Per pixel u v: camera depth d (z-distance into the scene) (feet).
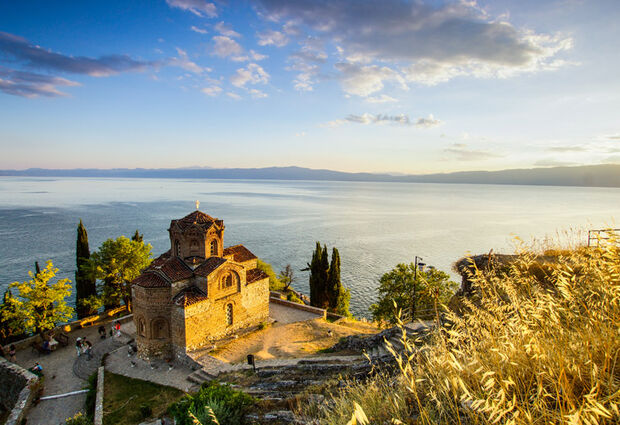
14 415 87.81
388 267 322.96
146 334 108.47
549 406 17.38
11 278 262.67
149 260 167.53
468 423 18.90
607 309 19.53
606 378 16.48
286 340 118.32
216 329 115.03
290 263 340.80
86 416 84.84
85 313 157.48
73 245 367.45
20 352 126.62
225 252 133.69
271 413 43.21
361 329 136.36
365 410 26.20
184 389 90.07
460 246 399.24
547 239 61.77
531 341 17.67
